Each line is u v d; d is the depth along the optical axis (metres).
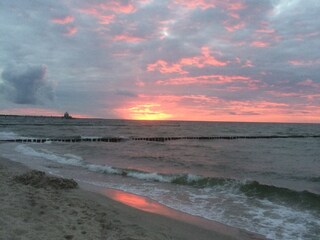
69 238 5.84
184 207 10.14
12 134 55.25
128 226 7.16
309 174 18.97
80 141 45.12
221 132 78.38
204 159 25.55
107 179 14.99
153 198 11.34
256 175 18.41
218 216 9.22
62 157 22.77
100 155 26.34
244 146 40.97
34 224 6.39
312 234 7.84
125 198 11.05
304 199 10.80
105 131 75.19
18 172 13.41
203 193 12.32
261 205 10.52
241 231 7.94
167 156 27.19
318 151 34.72
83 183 13.68
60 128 83.25
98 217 7.47
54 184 11.04
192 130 88.81
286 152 33.41
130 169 17.27
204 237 7.29
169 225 7.95
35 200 8.30
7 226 6.05
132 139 50.69
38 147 32.69
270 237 7.59
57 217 7.08
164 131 80.56
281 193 11.70
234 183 13.30
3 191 9.08
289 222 8.75
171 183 14.35
